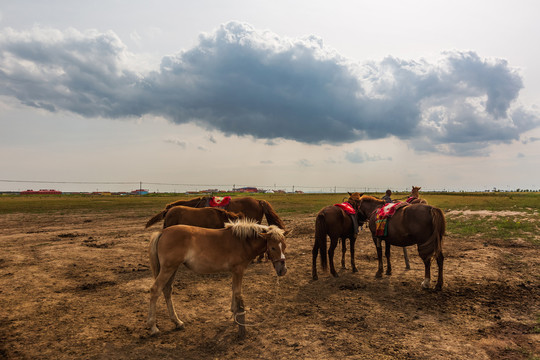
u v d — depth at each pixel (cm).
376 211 845
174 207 941
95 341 494
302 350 465
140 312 615
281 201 4350
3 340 493
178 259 510
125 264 976
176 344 489
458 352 454
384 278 834
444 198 4162
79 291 732
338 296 703
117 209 2908
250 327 550
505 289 731
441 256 725
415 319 574
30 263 970
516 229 1491
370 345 478
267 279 841
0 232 1612
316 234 833
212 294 721
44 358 442
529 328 531
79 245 1248
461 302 655
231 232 539
